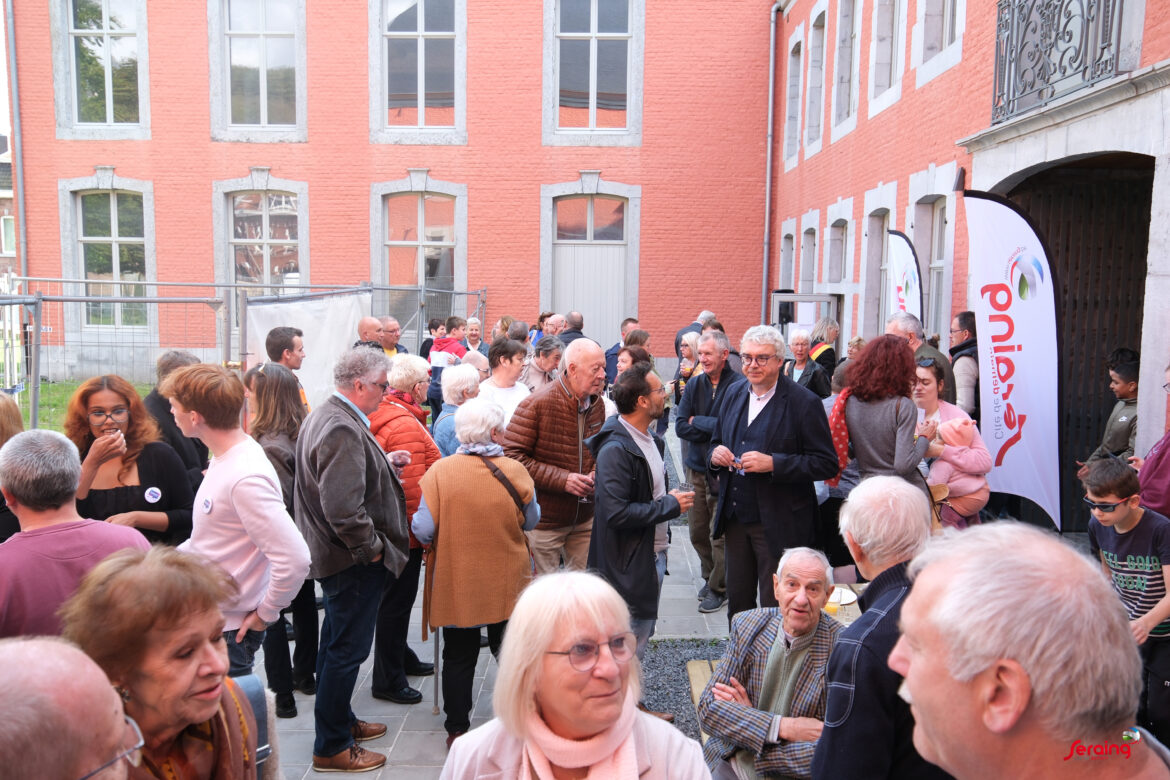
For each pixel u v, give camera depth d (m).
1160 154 4.75
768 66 16.36
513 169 16.58
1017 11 6.36
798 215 14.70
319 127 16.52
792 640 2.84
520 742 1.85
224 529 3.16
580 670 1.75
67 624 1.74
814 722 2.73
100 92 16.83
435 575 4.00
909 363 4.37
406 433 4.71
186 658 1.73
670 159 16.55
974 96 7.27
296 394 4.65
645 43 16.38
